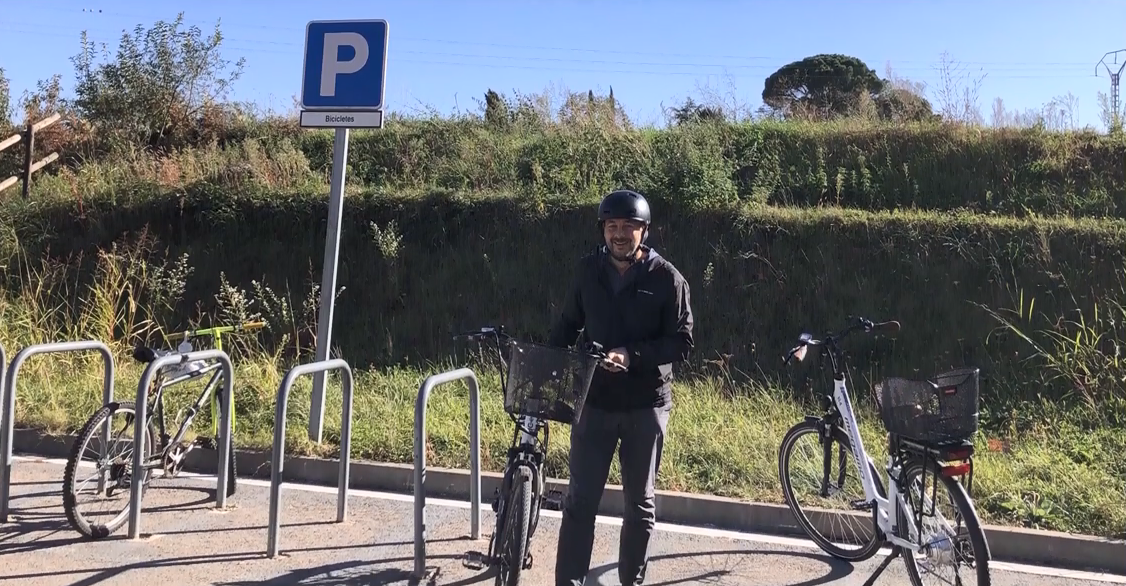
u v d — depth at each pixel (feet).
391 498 18.66
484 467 19.63
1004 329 26.61
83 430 16.05
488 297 30.91
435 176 37.78
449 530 16.67
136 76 45.52
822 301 28.50
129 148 42.98
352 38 20.84
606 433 12.21
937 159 35.40
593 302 12.33
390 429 21.27
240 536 16.16
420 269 32.07
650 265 12.17
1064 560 15.56
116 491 18.35
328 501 18.43
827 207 33.27
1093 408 22.41
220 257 33.71
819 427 15.94
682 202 31.60
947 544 12.42
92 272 33.83
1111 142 35.19
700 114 42.01
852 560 15.28
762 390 24.56
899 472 13.50
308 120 21.09
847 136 37.47
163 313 31.91
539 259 31.50
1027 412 23.02
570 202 32.55
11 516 16.99
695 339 28.35
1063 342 25.00
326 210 33.94
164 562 14.82
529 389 11.47
